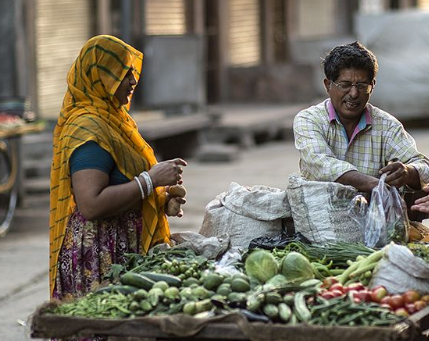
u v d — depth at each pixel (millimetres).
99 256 6172
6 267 11250
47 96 19031
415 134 24438
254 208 6609
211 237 6430
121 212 6242
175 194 6488
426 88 24781
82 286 6172
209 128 21719
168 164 6172
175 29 23719
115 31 21266
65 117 6258
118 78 6176
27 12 18156
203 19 24906
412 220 6844
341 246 6012
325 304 4953
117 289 5383
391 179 6246
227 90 26312
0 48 16578
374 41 25297
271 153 21500
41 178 17344
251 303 5016
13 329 8859
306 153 6410
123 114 6391
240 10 27094
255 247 6293
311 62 28125
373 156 6527
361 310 4891
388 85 24922
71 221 6223
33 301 9859
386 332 4660
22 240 12734
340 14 31766
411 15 25297
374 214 6164
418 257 5645
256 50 28094
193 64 21203
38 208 15031
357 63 6215
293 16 29000
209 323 4875
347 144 6516
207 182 17406
